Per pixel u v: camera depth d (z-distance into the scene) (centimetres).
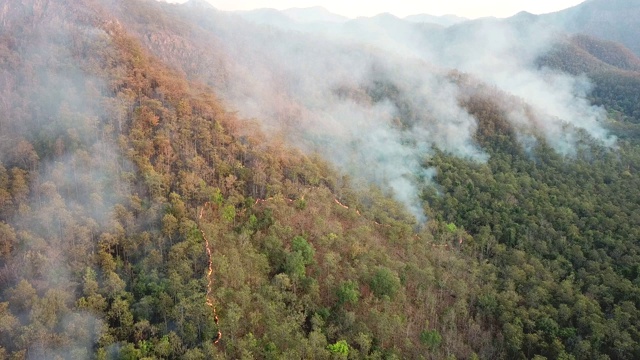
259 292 9569
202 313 8519
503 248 13825
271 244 10769
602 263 13288
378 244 12350
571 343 10338
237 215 11644
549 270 12912
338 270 10944
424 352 9869
